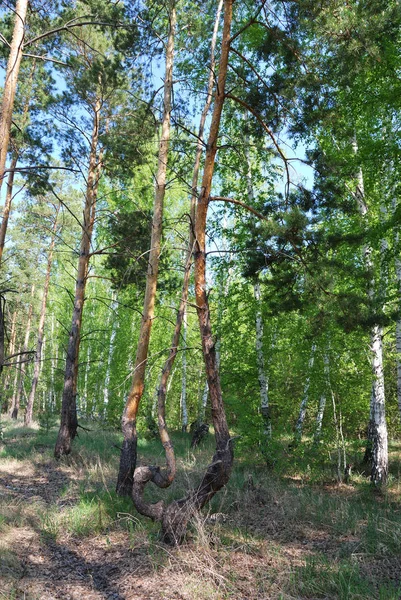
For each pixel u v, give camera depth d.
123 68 11.19
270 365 12.13
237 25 11.52
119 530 6.46
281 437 11.73
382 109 10.31
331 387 11.29
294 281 8.16
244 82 7.29
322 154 7.61
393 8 6.95
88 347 25.38
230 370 12.28
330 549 5.98
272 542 6.11
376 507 8.56
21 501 7.54
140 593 4.61
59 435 12.41
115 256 14.25
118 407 19.95
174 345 7.11
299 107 7.05
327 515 7.42
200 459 11.93
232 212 12.48
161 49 9.10
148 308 8.55
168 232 14.45
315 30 6.62
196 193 6.98
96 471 10.30
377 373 10.98
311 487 10.46
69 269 28.16
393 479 10.98
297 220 6.97
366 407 12.23
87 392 25.81
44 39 11.76
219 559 5.44
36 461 11.89
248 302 12.03
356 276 7.95
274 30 6.52
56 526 6.45
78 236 24.58
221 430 6.25
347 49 6.73
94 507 7.07
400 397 10.98
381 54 7.23
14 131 12.07
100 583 4.89
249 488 8.80
